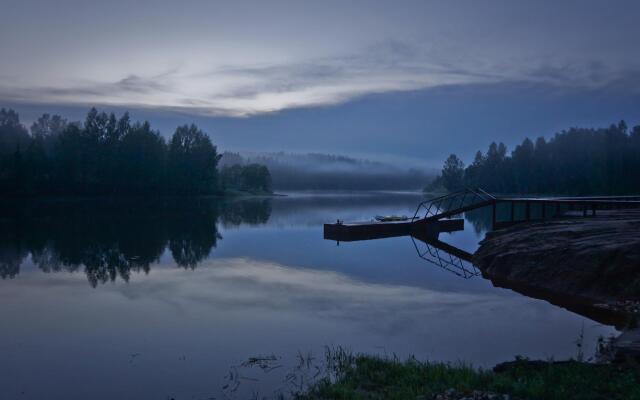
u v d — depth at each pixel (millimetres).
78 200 95438
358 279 22234
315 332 13992
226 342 13141
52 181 100750
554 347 12367
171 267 25406
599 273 18406
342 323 14914
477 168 177500
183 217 60531
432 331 13977
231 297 18531
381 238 41312
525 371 9352
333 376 10469
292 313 16156
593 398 7762
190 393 9938
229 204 97500
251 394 9781
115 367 11422
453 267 25859
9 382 10617
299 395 9430
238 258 28562
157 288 20219
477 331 13914
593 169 136500
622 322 14594
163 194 115500
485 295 18859
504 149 172250
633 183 124938
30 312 16406
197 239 38188
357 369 10500
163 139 130375
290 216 65438
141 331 14234
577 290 18641
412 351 12180
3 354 12391
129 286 20641
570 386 8320
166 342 13219
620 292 17297
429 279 22297
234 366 11344
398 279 22312
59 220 53469
